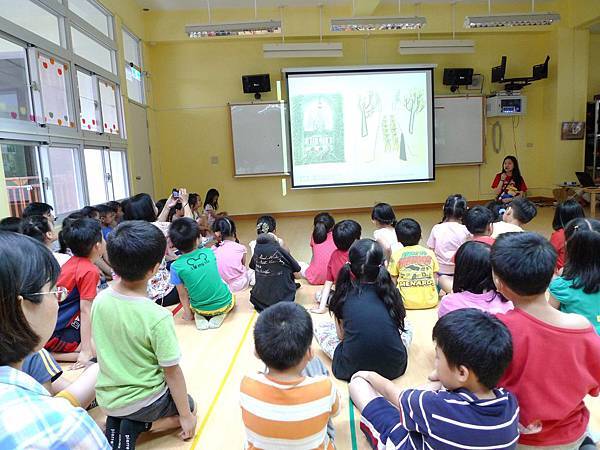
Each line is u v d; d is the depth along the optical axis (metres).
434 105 7.55
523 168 8.04
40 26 3.56
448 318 1.06
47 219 2.42
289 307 1.19
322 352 2.15
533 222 6.05
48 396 0.56
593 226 1.74
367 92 7.41
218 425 1.62
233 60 7.30
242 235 6.18
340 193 7.78
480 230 2.63
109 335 1.39
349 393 1.67
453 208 3.13
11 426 0.48
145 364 1.41
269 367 1.14
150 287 2.98
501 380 1.14
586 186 6.55
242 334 2.48
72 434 0.53
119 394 1.38
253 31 5.72
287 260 2.71
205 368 2.09
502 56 7.68
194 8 6.71
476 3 7.03
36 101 3.36
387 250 2.97
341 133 7.46
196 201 4.90
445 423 1.03
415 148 7.61
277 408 1.10
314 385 1.14
